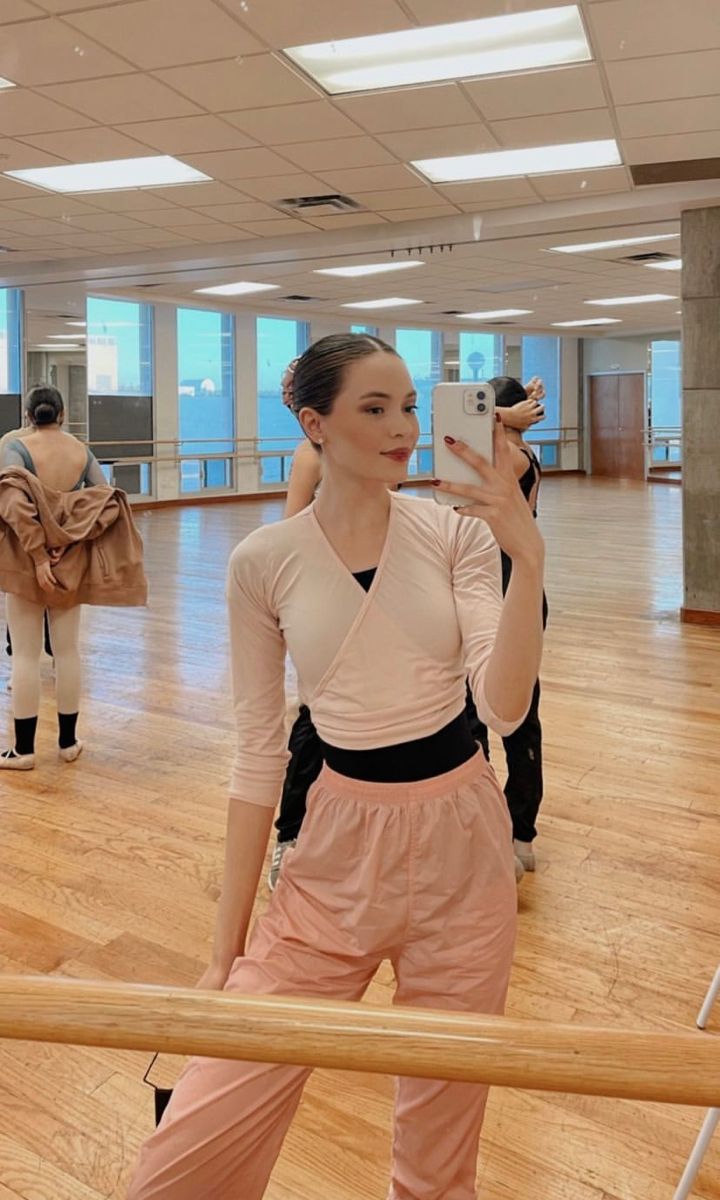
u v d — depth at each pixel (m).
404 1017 0.87
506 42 4.71
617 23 4.41
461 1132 1.32
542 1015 2.24
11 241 9.65
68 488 3.82
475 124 5.82
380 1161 1.80
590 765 3.89
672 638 6.21
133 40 4.61
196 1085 1.14
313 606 1.25
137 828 3.31
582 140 6.12
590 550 10.17
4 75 5.05
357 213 8.28
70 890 2.87
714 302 6.88
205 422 16.86
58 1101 1.96
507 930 1.28
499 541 1.11
